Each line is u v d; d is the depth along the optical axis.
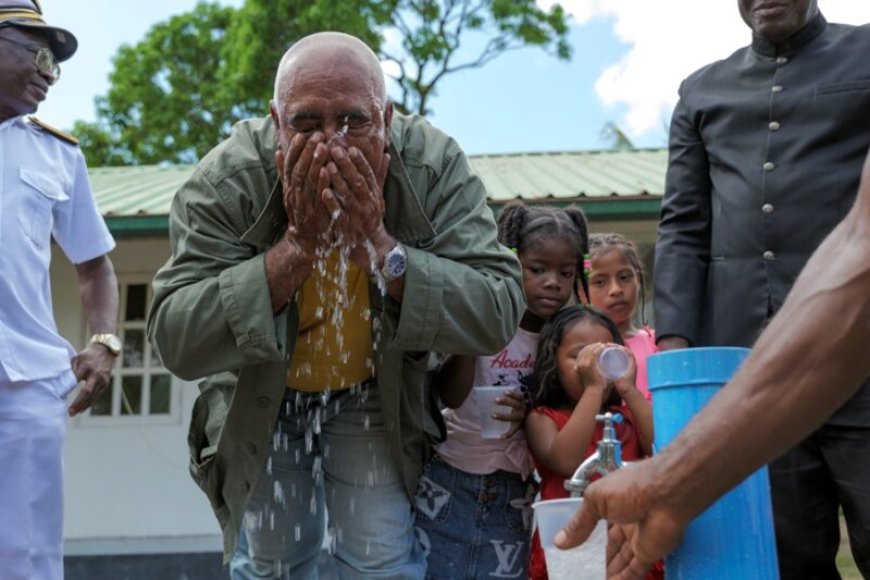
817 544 3.06
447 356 3.37
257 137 3.09
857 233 1.40
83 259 3.67
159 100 22.69
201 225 3.00
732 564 1.88
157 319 2.93
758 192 3.20
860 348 1.37
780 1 3.21
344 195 2.69
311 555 3.35
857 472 2.92
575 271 3.64
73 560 8.51
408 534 3.14
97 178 11.80
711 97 3.39
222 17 22.94
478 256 3.03
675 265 3.40
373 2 20.36
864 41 3.18
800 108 3.17
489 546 3.33
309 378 3.11
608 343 3.24
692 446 1.51
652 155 12.30
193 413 3.26
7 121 3.38
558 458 3.16
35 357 3.21
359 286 3.01
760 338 1.47
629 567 1.73
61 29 3.47
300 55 2.76
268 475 3.17
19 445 3.14
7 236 3.23
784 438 1.43
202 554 8.54
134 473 8.66
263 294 2.80
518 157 12.59
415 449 3.12
